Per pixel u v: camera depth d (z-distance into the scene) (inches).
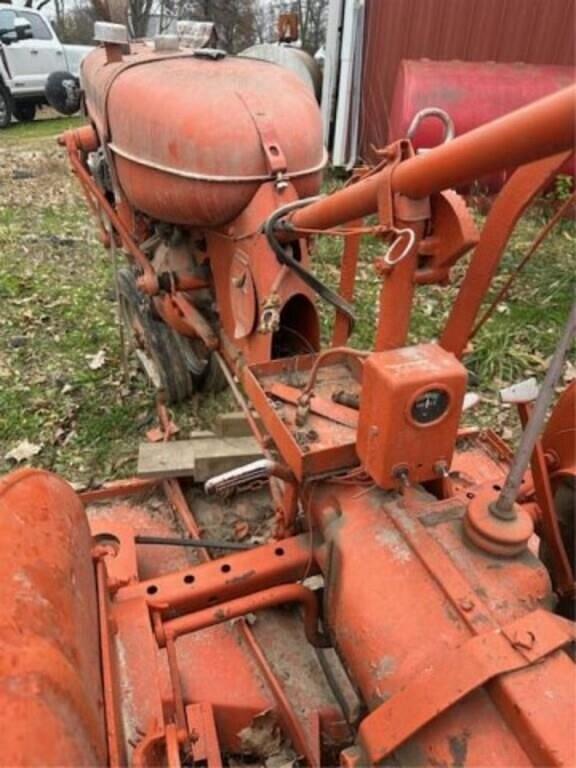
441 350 51.2
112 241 115.7
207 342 87.7
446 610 44.6
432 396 47.8
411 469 50.6
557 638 39.0
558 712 36.4
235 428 96.1
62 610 41.2
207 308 92.6
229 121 72.0
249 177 72.6
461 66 209.3
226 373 87.2
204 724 58.2
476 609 43.6
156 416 119.0
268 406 65.0
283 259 68.9
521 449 44.8
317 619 62.8
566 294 158.7
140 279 96.1
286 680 64.7
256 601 59.1
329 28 230.5
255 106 73.8
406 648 44.1
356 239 72.6
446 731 38.6
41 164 289.7
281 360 70.9
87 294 167.5
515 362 137.9
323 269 172.6
